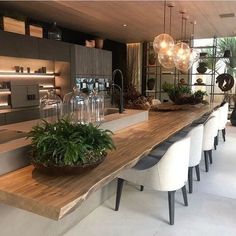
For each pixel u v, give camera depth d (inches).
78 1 175.0
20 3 177.9
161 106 211.2
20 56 193.6
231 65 335.3
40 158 60.6
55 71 246.2
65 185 58.1
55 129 64.9
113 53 356.2
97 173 64.9
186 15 214.5
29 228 78.7
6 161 64.1
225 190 132.5
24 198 52.5
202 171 159.8
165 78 368.8
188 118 157.9
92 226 99.5
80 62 254.4
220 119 208.5
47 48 216.5
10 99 202.2
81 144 60.7
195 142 119.6
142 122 141.0
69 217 96.7
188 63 219.5
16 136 79.6
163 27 261.7
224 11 202.2
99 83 285.6
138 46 367.6
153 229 98.0
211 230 97.7
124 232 96.1
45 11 199.8
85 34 297.7
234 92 330.6
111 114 130.6
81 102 107.5
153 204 116.2
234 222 103.0
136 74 373.4
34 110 220.8
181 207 114.3
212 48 333.7
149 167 99.9
